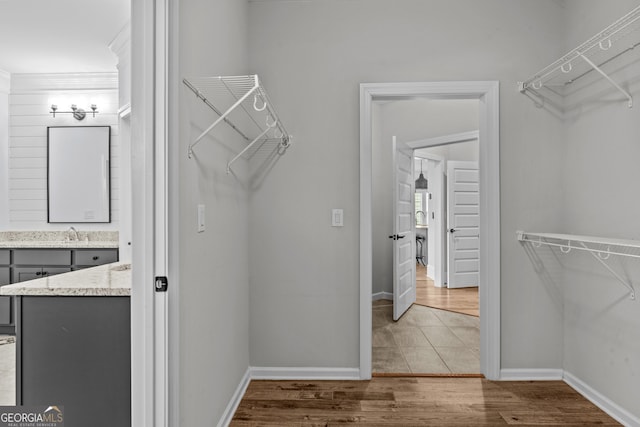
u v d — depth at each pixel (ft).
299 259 8.52
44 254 11.89
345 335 8.47
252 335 8.54
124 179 11.44
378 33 8.48
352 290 8.47
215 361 6.13
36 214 13.35
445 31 8.42
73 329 5.35
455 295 17.17
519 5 8.35
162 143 4.47
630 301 6.47
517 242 8.32
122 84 10.99
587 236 7.39
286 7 8.54
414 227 15.83
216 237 6.20
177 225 4.56
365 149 8.37
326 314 8.50
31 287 5.37
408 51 8.44
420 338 11.30
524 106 8.32
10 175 13.28
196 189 5.30
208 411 5.79
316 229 8.49
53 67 12.72
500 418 6.80
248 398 7.58
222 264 6.53
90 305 5.36
